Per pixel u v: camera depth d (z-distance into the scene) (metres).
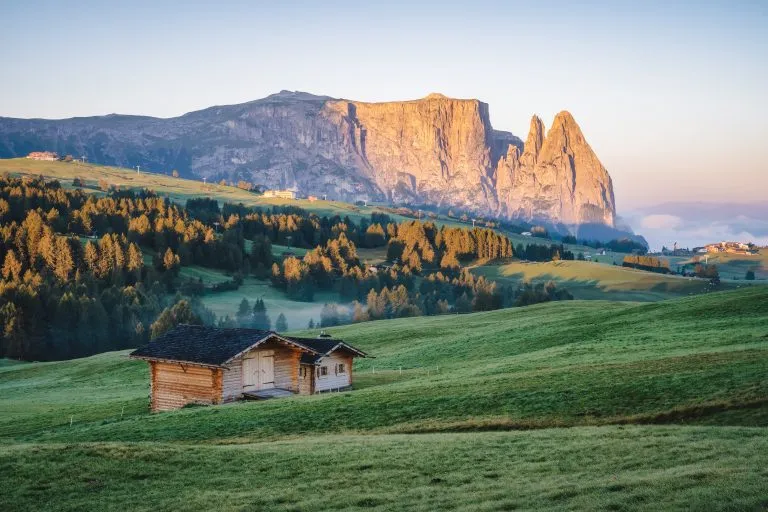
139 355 55.97
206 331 58.22
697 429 26.95
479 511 20.22
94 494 25.00
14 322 154.38
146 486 25.73
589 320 77.81
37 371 102.75
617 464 23.59
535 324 84.12
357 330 109.94
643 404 32.53
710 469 21.08
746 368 34.78
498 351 70.00
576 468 23.78
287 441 33.06
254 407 44.44
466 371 54.47
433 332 96.75
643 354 48.19
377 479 24.95
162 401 55.44
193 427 40.03
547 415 33.56
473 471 24.83
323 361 60.12
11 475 26.81
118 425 43.94
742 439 24.70
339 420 38.06
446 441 29.77
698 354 42.47
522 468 24.50
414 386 45.62
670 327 62.31
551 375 41.94
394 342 92.94
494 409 35.81
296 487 24.70
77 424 50.56
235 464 28.05
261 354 56.38
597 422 31.55
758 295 69.12
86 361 106.81
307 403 43.44
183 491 24.98
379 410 39.06
